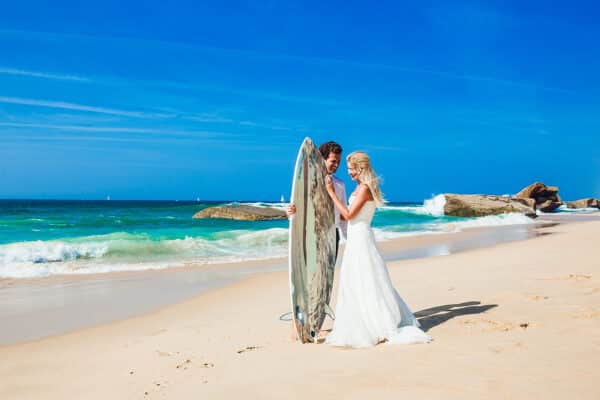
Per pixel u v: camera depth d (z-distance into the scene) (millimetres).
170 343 4836
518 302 5574
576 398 2732
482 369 3285
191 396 3250
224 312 6543
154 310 6926
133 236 16969
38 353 4777
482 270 8852
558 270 8109
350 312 4328
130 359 4324
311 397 3000
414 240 17641
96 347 4965
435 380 3125
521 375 3123
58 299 7750
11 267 11117
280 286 8633
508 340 3982
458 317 5004
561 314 4852
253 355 4164
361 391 3025
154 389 3477
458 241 17047
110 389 3564
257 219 28188
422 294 6695
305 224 4777
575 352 3564
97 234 19094
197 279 9633
